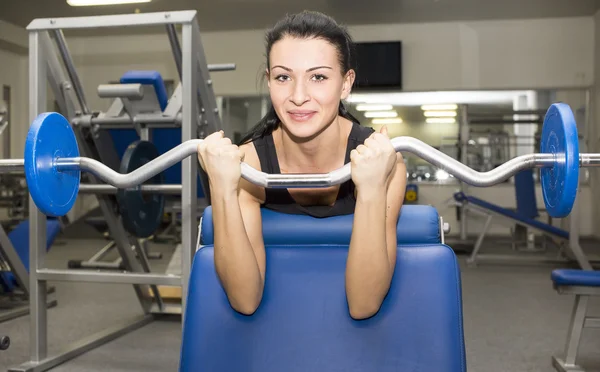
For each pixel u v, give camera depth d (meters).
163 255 5.29
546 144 0.99
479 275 4.10
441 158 0.92
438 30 6.91
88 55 7.39
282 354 0.94
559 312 2.92
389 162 0.89
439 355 0.92
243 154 0.92
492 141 6.50
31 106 2.02
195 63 2.00
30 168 0.93
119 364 2.11
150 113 2.48
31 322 2.05
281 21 0.93
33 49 2.02
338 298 0.96
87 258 5.11
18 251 3.22
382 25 6.97
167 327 2.69
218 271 0.94
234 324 0.96
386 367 0.93
